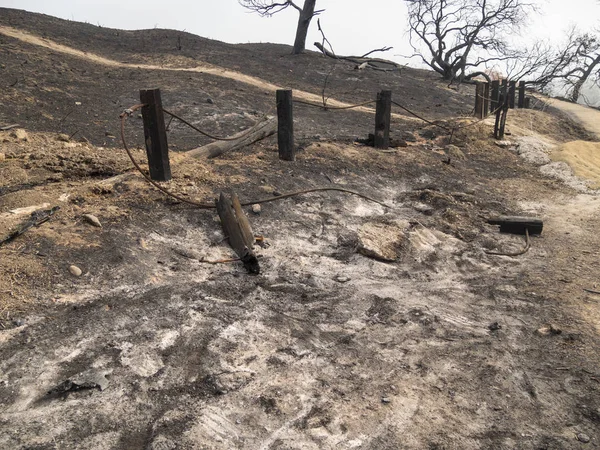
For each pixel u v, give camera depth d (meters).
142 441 3.15
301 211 7.35
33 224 5.34
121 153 8.39
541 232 7.97
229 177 7.78
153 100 6.54
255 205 7.01
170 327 4.34
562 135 18.75
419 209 8.38
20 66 14.44
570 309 5.25
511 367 4.18
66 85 13.81
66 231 5.38
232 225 6.06
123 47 23.61
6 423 3.18
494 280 6.07
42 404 3.37
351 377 3.98
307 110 16.23
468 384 3.95
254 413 3.48
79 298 4.53
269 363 4.06
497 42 30.09
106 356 3.88
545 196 10.30
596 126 21.38
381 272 6.07
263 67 24.48
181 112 13.22
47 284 4.59
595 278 6.12
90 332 4.12
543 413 3.63
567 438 3.37
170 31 29.25
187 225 6.16
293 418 3.46
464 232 7.59
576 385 3.94
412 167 10.59
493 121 16.06
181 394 3.60
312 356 4.23
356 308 5.13
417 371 4.10
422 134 14.01
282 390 3.74
